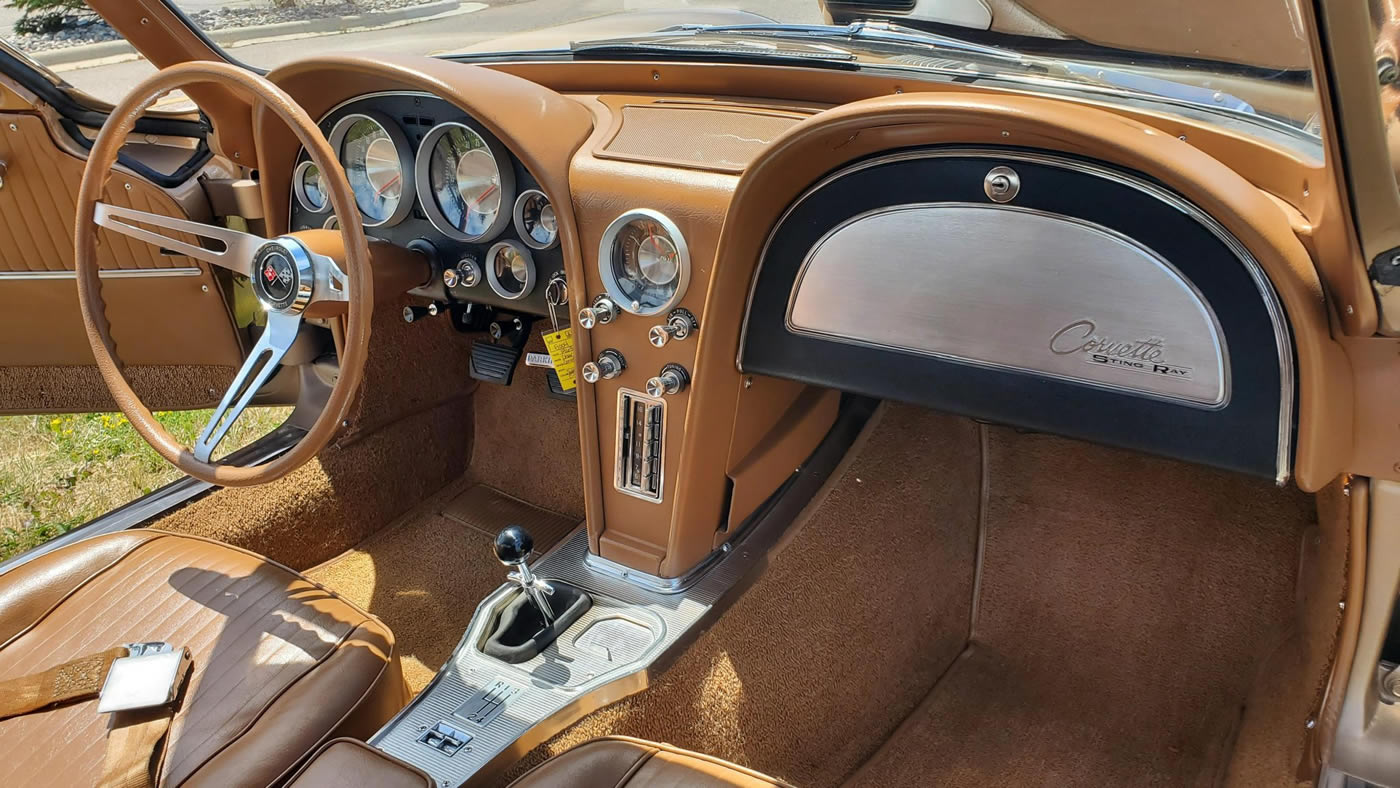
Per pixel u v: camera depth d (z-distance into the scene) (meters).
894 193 1.21
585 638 1.44
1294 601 1.63
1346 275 0.92
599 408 1.55
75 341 2.11
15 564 1.50
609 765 1.13
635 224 1.41
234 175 1.95
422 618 1.92
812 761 1.59
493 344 1.97
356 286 1.32
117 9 1.58
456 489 2.32
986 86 1.38
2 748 1.18
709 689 1.44
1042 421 1.21
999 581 1.87
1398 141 0.80
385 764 1.12
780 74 1.55
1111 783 1.58
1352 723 1.16
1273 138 1.15
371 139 1.64
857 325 1.31
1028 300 1.16
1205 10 1.12
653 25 1.67
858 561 1.69
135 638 1.34
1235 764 1.49
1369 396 1.00
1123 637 1.76
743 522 1.63
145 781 1.13
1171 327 1.08
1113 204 1.07
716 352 1.39
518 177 1.53
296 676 1.28
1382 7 0.75
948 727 1.70
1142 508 1.77
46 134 1.84
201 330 2.07
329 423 1.35
